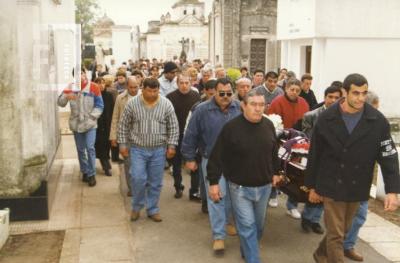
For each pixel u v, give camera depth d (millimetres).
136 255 5609
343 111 4648
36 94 6473
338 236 4723
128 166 7598
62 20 9742
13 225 6395
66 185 8359
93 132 8234
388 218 6926
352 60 14688
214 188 5020
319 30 14383
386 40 14773
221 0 28094
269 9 27656
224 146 5023
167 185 8531
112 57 40250
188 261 5480
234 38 27719
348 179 4633
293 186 5883
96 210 7070
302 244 5977
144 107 6375
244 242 5027
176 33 60719
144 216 6875
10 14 6238
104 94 8984
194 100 7832
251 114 4875
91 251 5664
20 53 6375
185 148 6223
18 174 6441
